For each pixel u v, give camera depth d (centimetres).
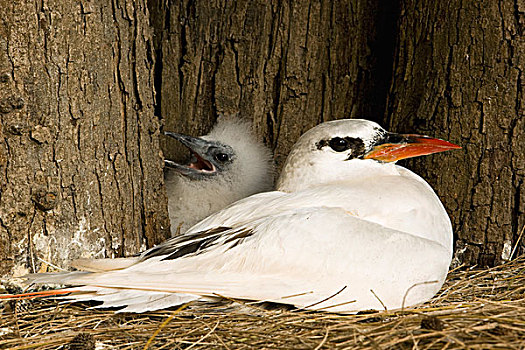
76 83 962
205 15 1273
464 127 1095
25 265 953
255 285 846
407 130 1159
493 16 1060
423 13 1139
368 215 916
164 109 1306
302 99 1273
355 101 1280
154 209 1095
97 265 905
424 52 1138
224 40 1271
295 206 925
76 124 971
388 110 1209
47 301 948
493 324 779
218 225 944
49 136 948
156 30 1296
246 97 1278
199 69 1290
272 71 1269
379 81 1280
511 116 1071
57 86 948
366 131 998
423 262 866
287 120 1273
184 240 920
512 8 1049
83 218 988
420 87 1144
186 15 1284
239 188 1262
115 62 1020
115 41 1016
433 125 1120
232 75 1274
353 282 848
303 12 1249
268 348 772
